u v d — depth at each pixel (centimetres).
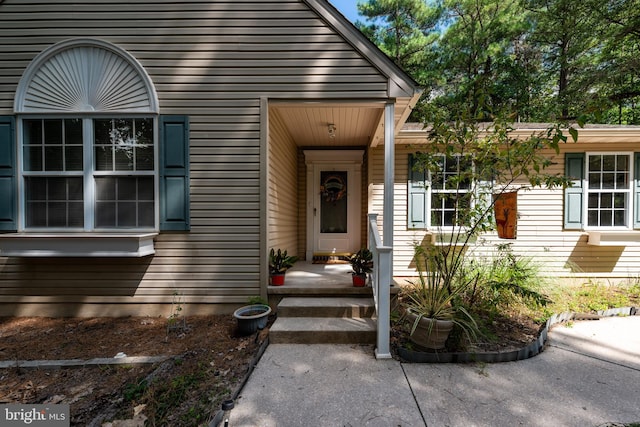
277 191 456
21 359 276
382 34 1307
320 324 323
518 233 561
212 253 387
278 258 394
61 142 384
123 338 321
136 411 197
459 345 285
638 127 522
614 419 193
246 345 302
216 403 206
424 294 323
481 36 1175
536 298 381
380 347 277
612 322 371
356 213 633
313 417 196
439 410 203
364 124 498
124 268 387
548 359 275
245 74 385
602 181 561
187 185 384
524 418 194
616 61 996
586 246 555
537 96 1221
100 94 383
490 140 317
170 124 383
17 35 382
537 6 1117
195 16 384
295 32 383
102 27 382
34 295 389
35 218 383
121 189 387
